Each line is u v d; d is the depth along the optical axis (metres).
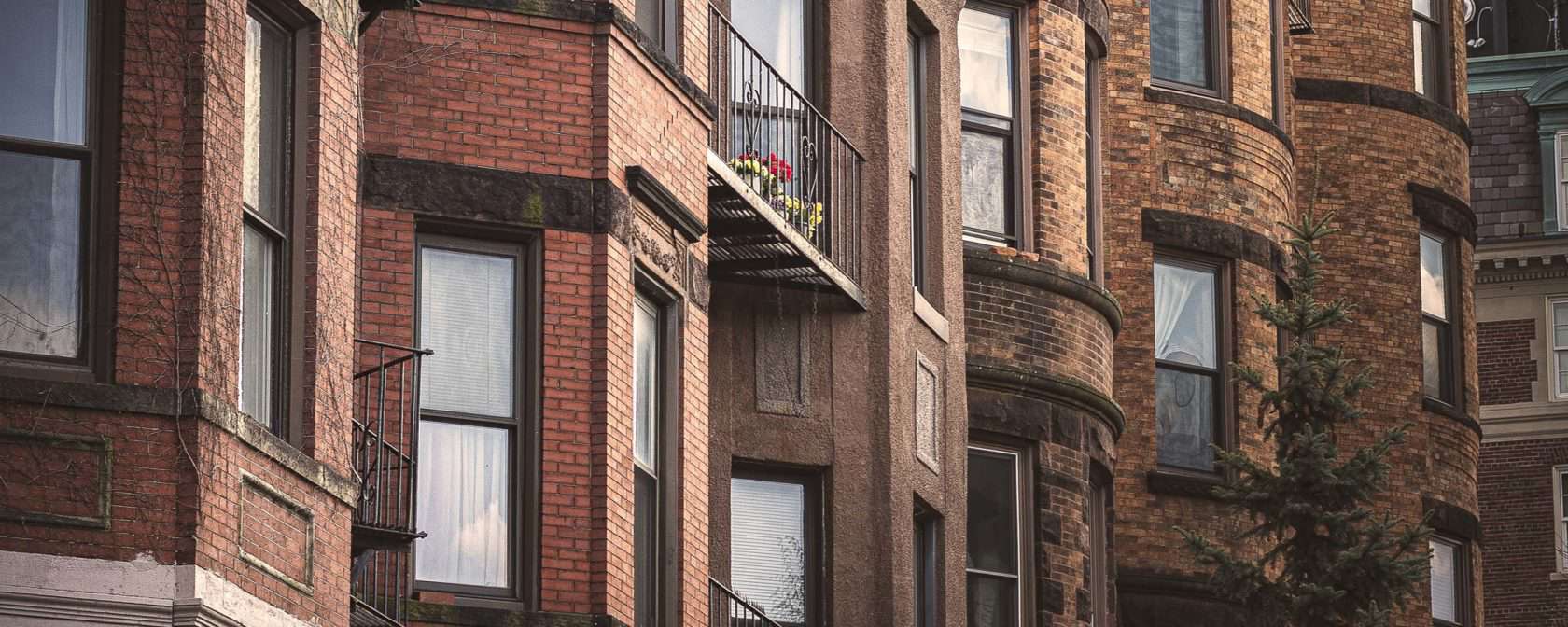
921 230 30.11
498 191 22.42
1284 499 29.69
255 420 18.28
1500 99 52.19
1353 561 29.34
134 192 17.44
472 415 22.16
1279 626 29.47
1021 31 32.44
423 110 22.34
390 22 22.41
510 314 22.44
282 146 19.05
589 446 22.38
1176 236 35.91
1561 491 50.25
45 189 17.41
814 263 26.95
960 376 30.12
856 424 28.06
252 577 17.80
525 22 22.81
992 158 31.92
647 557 23.70
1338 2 41.75
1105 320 32.81
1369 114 41.56
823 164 28.31
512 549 22.08
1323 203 41.06
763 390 27.50
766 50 28.48
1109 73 36.00
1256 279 36.69
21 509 16.70
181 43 17.69
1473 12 54.06
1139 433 35.16
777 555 27.62
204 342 17.38
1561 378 50.75
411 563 21.61
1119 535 34.75
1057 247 31.89
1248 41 37.38
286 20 19.17
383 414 20.61
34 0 17.66
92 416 17.00
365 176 22.03
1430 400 41.59
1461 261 43.25
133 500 17.03
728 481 26.94
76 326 17.22
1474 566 42.28
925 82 30.52
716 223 26.33
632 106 23.39
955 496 29.69
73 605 16.77
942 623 29.19
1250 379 30.45
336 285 19.22
